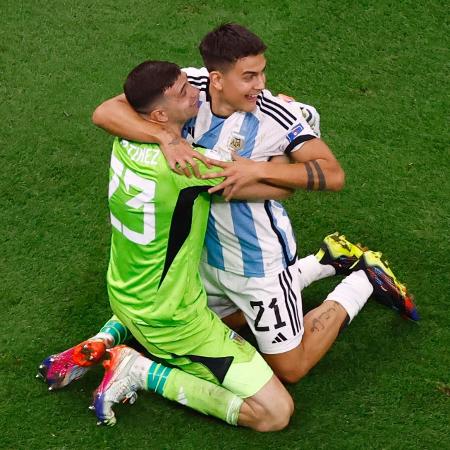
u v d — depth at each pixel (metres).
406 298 16.34
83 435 14.89
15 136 20.86
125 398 14.97
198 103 13.74
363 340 16.58
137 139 13.59
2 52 23.22
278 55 23.39
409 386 15.68
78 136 20.94
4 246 18.33
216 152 13.69
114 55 23.30
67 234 18.64
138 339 15.01
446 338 16.56
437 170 20.25
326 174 13.52
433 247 18.44
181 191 13.48
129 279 14.52
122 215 14.04
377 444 14.74
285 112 13.67
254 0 24.92
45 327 16.77
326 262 17.16
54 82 22.44
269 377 14.60
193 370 14.76
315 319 15.55
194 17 24.48
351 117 21.64
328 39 23.88
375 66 23.14
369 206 19.41
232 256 14.60
